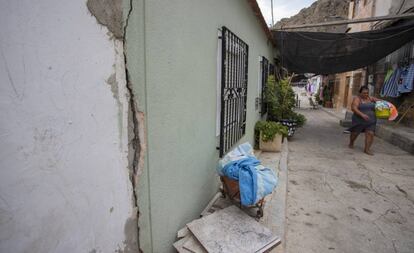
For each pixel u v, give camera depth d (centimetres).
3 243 86
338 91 1744
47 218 100
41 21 93
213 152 307
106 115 126
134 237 156
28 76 91
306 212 333
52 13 97
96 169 122
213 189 314
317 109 1816
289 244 265
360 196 383
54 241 104
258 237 206
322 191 400
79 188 113
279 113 769
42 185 98
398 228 297
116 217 138
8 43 84
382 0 1002
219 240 200
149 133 163
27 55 90
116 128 134
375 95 1045
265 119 835
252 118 555
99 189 125
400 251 257
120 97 135
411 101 797
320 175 471
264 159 519
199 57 243
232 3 343
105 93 125
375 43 664
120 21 130
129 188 148
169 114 189
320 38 684
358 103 616
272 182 245
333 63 788
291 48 745
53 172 101
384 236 281
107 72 125
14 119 87
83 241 117
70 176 109
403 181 441
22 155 90
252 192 233
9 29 84
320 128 996
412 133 696
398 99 877
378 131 827
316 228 296
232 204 286
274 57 920
